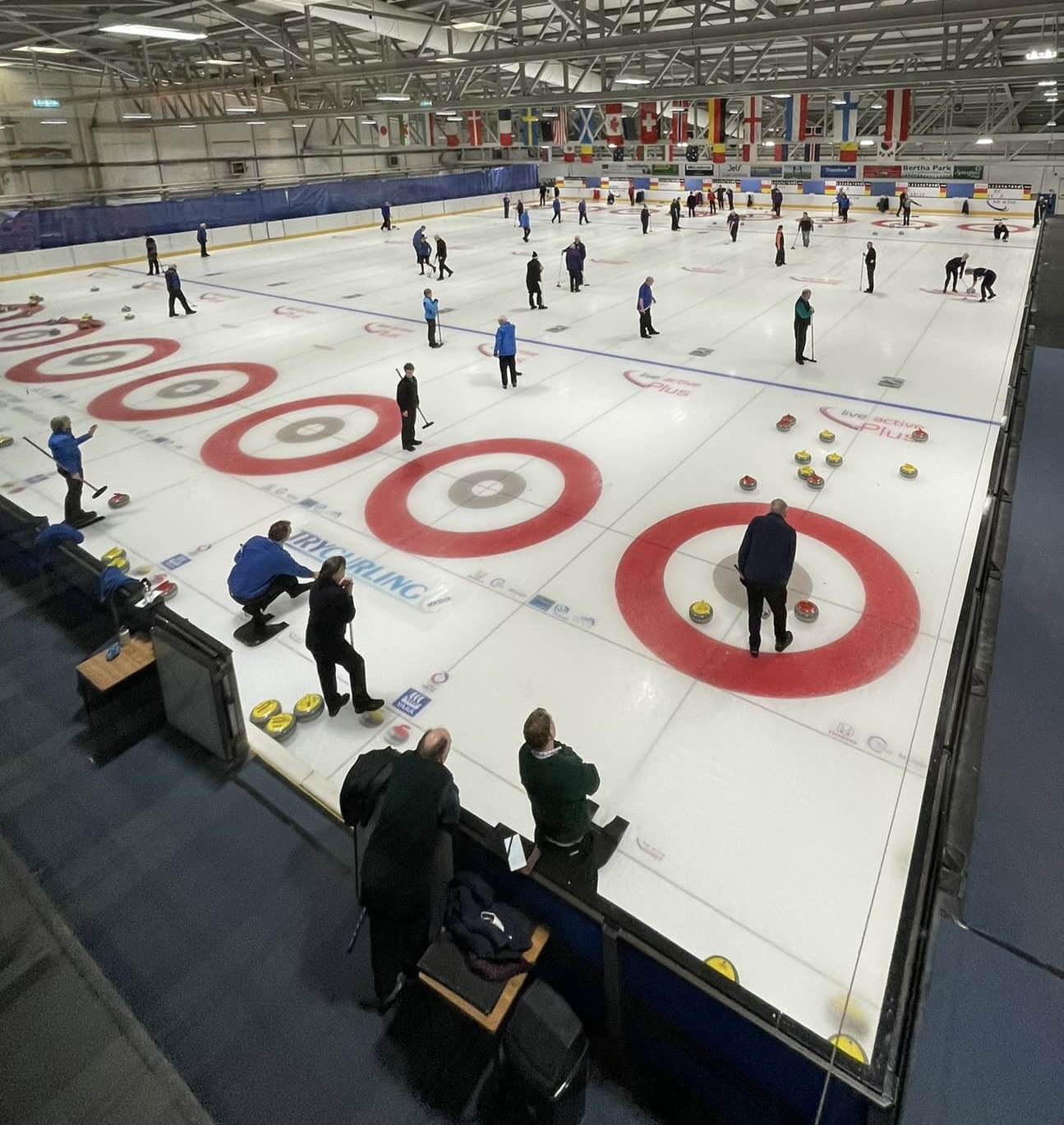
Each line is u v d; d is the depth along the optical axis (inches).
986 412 465.7
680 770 208.8
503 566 308.7
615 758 213.6
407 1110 130.4
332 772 209.6
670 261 1005.8
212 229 1175.6
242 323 728.3
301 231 1294.3
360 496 372.5
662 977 129.7
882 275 884.0
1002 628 273.6
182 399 519.5
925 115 1480.1
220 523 347.9
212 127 1364.4
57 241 1011.9
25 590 280.4
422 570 307.3
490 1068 136.3
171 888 169.6
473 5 912.9
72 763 205.0
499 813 195.9
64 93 1155.3
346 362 593.0
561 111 1421.0
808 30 519.8
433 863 143.9
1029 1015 144.7
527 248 1126.4
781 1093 126.3
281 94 1349.7
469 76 1112.8
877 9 493.0
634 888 175.6
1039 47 661.3
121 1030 141.9
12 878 172.4
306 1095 132.5
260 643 267.0
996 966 153.3
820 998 152.6
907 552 312.7
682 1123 131.3
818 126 1380.4
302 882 170.1
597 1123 131.5
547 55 639.8
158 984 150.0
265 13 938.7
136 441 447.2
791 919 168.6
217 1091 132.8
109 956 155.4
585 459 408.2
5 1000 147.0
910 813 195.2
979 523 328.8
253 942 157.9
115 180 1246.3
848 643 258.8
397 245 1194.6
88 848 179.9
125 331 708.0
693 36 560.7
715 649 257.3
